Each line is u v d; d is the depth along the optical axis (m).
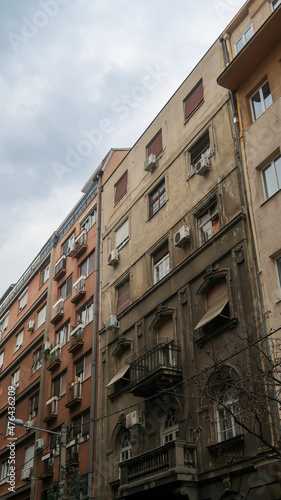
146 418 20.81
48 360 32.66
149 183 25.92
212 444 16.88
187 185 22.72
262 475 14.87
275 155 18.27
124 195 28.38
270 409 14.07
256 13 21.19
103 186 31.34
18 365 38.56
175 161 24.14
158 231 24.02
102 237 29.61
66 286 33.69
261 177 18.56
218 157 21.03
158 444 19.80
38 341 35.72
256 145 19.08
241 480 15.55
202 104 23.27
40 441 29.91
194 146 23.16
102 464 23.03
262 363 15.84
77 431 26.66
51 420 30.05
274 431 14.52
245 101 20.42
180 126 24.52
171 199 23.64
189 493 16.69
